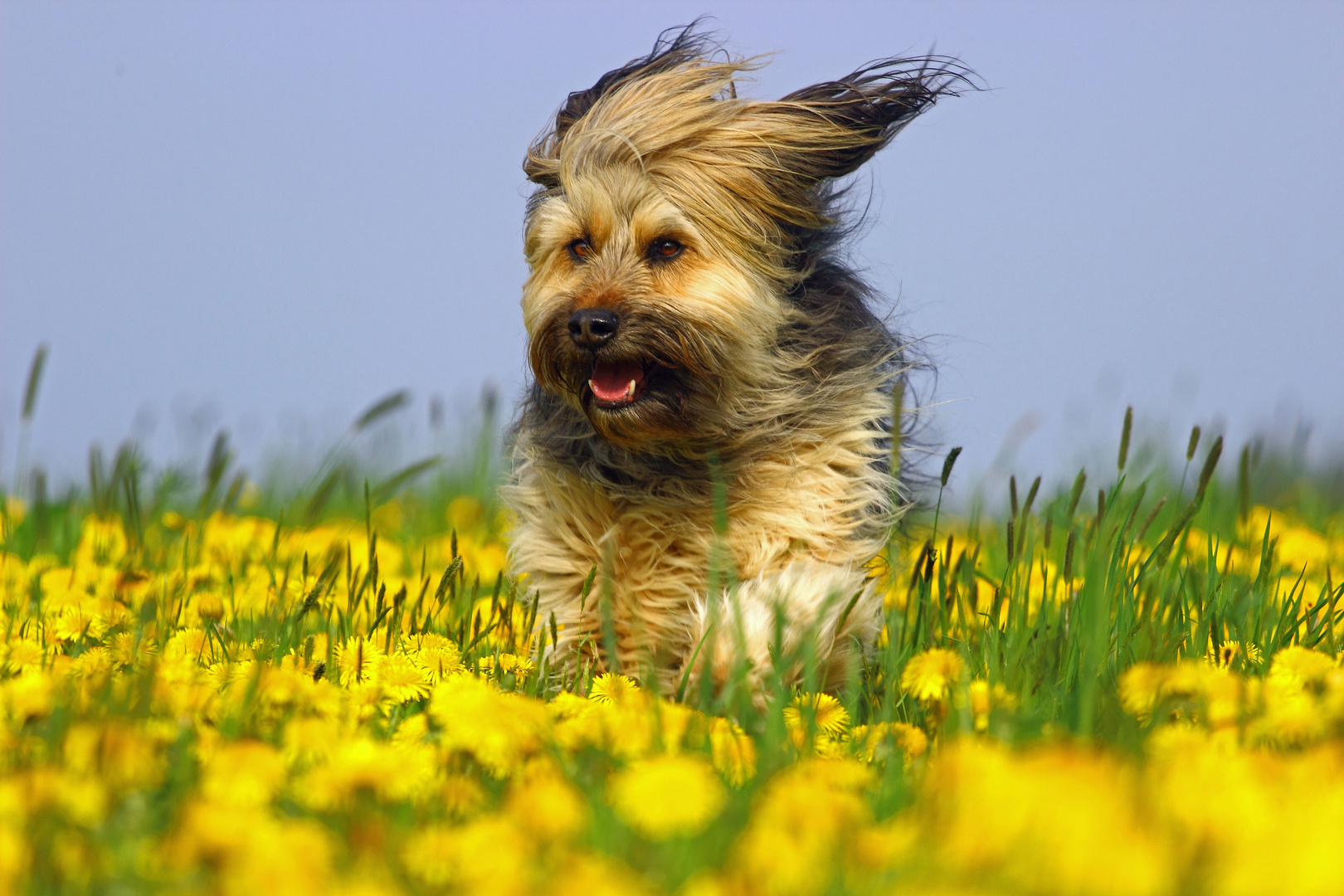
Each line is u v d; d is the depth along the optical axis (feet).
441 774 12.97
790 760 13.94
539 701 17.90
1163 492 30.14
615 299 23.57
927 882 8.98
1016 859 8.82
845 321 25.52
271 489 43.55
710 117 24.90
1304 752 13.39
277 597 23.09
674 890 9.90
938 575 21.80
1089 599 17.78
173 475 31.86
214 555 29.45
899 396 23.36
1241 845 9.11
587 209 24.56
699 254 24.23
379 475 42.83
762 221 24.84
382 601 20.44
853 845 9.81
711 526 23.50
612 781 12.76
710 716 16.85
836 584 21.79
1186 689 14.75
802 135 25.12
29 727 13.84
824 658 21.09
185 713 14.21
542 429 25.38
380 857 10.30
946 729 15.11
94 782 11.18
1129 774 10.66
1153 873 8.50
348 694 15.57
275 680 14.66
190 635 19.25
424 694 16.17
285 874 9.20
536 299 25.12
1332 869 8.27
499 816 11.86
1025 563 27.30
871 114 25.84
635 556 23.93
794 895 9.27
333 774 11.34
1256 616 21.04
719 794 11.82
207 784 11.39
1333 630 20.53
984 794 9.48
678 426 23.77
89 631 20.08
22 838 9.88
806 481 23.75
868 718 19.12
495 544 33.73
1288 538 31.58
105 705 13.83
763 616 21.01
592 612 24.00
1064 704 16.25
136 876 9.83
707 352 23.58
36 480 30.19
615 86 26.66
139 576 23.47
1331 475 39.78
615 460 24.14
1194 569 22.07
